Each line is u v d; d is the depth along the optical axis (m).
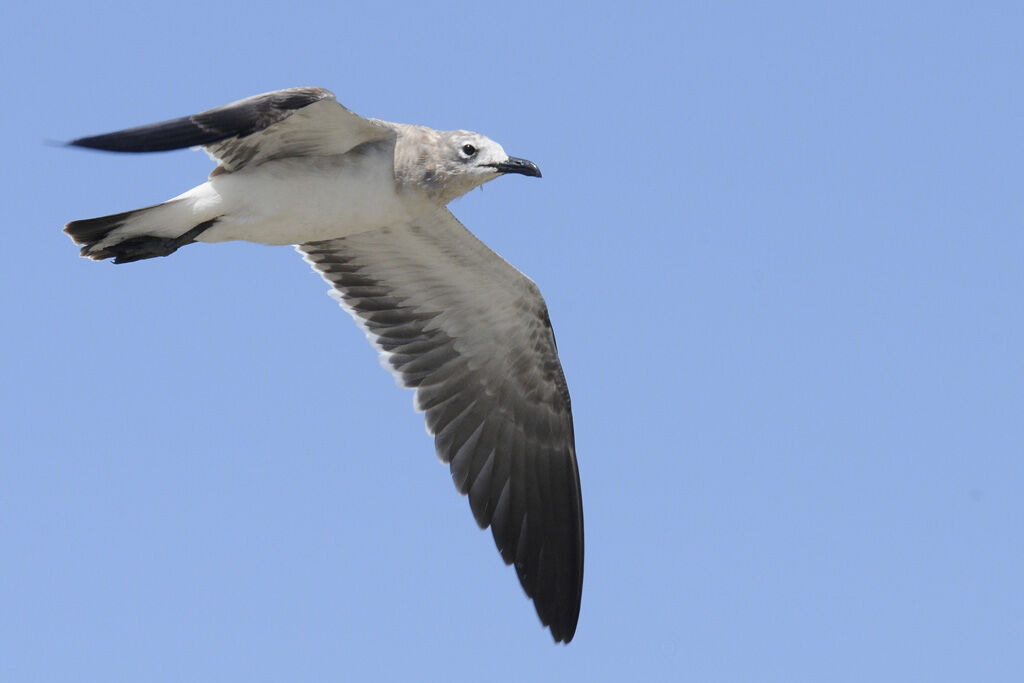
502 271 16.03
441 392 16.78
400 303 16.61
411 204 14.83
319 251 16.25
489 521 16.73
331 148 14.39
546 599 16.86
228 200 14.27
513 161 14.91
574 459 17.06
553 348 16.62
